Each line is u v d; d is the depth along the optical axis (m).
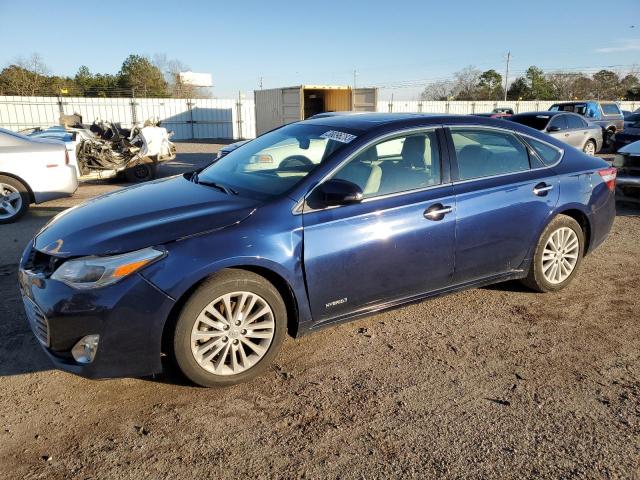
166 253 2.92
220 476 2.46
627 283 4.98
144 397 3.09
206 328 3.06
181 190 3.79
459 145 3.99
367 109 18.03
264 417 2.91
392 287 3.65
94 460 2.56
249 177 3.80
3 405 3.01
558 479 2.45
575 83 65.12
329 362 3.51
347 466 2.53
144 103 29.98
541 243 4.41
